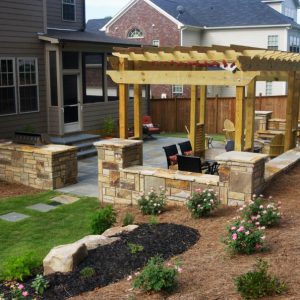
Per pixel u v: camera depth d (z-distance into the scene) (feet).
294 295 13.25
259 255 17.11
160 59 31.83
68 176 35.09
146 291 14.83
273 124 53.11
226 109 67.77
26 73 46.80
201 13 98.89
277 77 41.34
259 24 90.79
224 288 14.21
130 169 28.43
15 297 15.62
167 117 69.46
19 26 45.52
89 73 56.24
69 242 23.34
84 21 62.03
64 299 15.42
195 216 23.63
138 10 94.48
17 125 46.19
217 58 29.91
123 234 21.33
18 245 22.98
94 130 54.03
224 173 24.85
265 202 24.18
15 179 35.53
